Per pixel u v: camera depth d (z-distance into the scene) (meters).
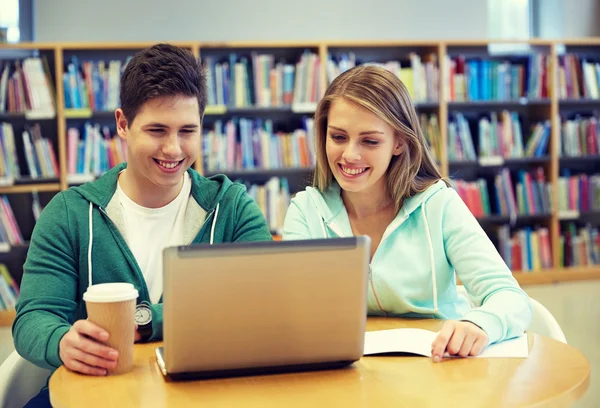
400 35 6.11
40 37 5.53
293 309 1.29
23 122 5.39
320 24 5.98
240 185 1.97
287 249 1.27
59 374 1.35
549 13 6.70
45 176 5.21
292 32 5.94
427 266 1.87
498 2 6.70
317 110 1.90
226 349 1.28
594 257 6.29
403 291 1.86
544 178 6.18
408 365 1.38
